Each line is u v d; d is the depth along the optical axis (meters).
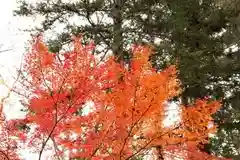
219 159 7.21
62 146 6.38
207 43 13.87
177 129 6.62
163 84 6.36
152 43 13.05
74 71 6.40
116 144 6.37
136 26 13.12
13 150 6.45
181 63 12.30
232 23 14.06
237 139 12.80
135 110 6.30
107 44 13.34
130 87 6.36
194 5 14.03
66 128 6.33
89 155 6.32
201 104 6.74
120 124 6.32
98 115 6.37
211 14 14.22
